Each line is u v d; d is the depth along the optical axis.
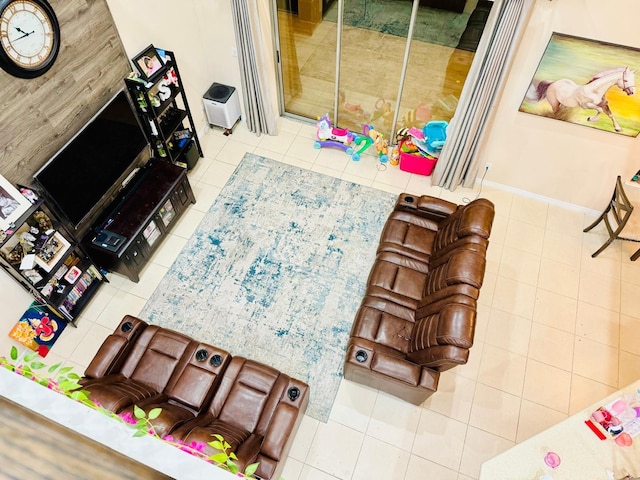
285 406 3.36
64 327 4.45
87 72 4.03
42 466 0.86
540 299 4.79
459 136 5.03
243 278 4.89
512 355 4.43
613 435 3.19
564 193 5.39
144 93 4.55
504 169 5.46
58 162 3.82
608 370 4.36
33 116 3.60
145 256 4.85
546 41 4.17
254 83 5.64
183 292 4.79
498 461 3.06
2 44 3.14
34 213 3.83
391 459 3.86
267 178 5.74
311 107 6.35
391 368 3.60
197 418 3.45
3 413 0.92
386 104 6.10
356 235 5.25
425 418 4.07
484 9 5.29
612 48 3.95
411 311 4.13
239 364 3.76
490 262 5.05
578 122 4.61
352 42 5.86
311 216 5.39
